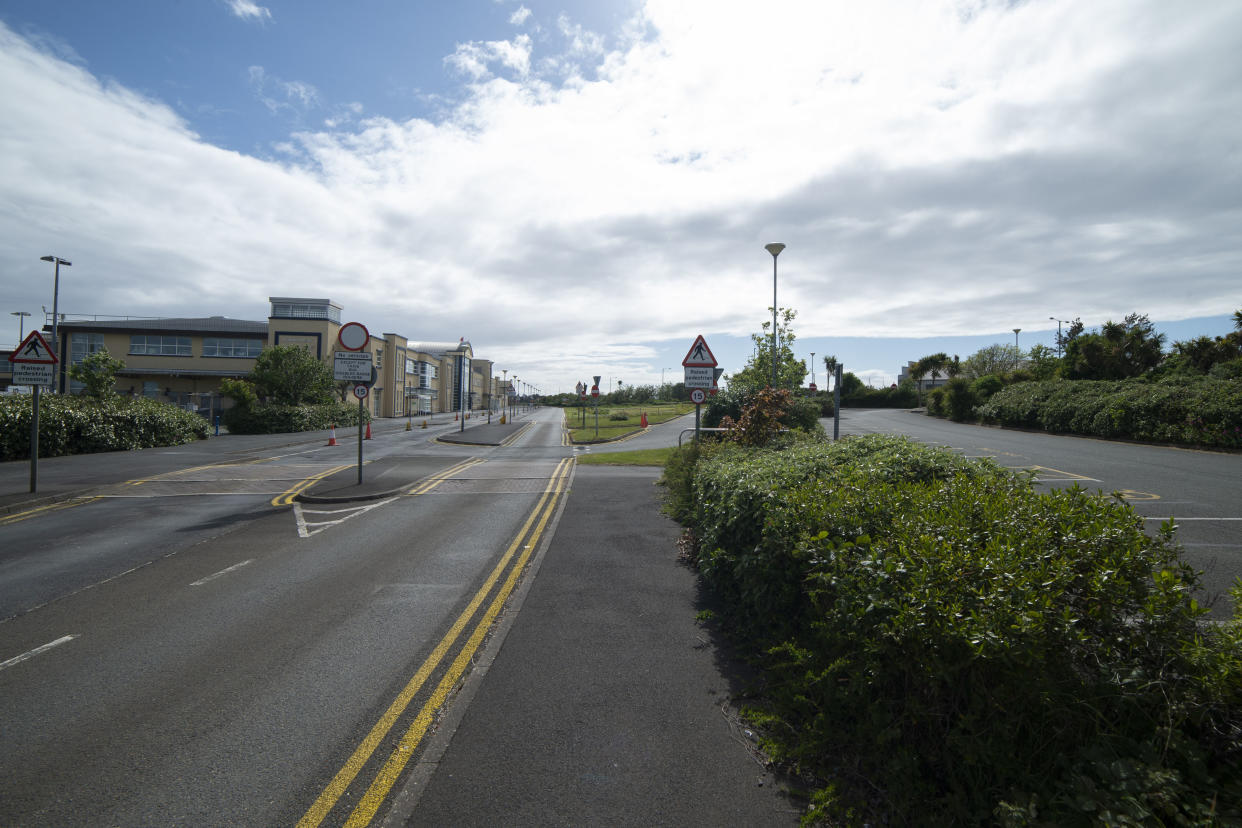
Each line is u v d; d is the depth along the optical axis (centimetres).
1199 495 1114
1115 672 258
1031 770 260
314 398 4231
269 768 347
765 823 294
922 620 278
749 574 459
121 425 2303
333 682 454
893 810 278
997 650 258
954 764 276
